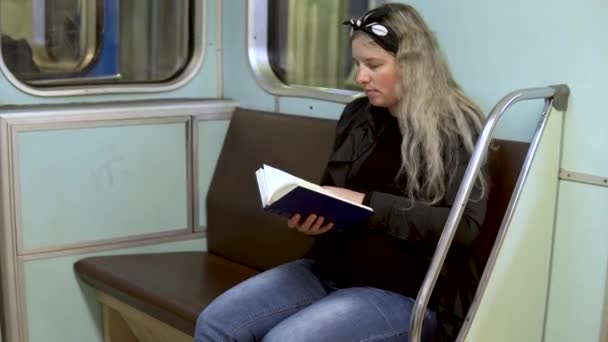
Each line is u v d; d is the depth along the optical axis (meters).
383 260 2.39
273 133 3.46
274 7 3.73
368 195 2.38
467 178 2.12
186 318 2.85
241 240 3.49
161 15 3.76
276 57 3.77
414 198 2.36
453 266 2.34
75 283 3.50
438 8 2.93
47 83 3.50
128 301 3.16
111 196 3.54
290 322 2.25
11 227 3.31
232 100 3.89
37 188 3.35
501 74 2.76
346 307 2.28
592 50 2.49
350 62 3.54
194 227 3.79
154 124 3.61
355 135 2.58
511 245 2.42
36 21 3.43
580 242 2.57
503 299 2.45
